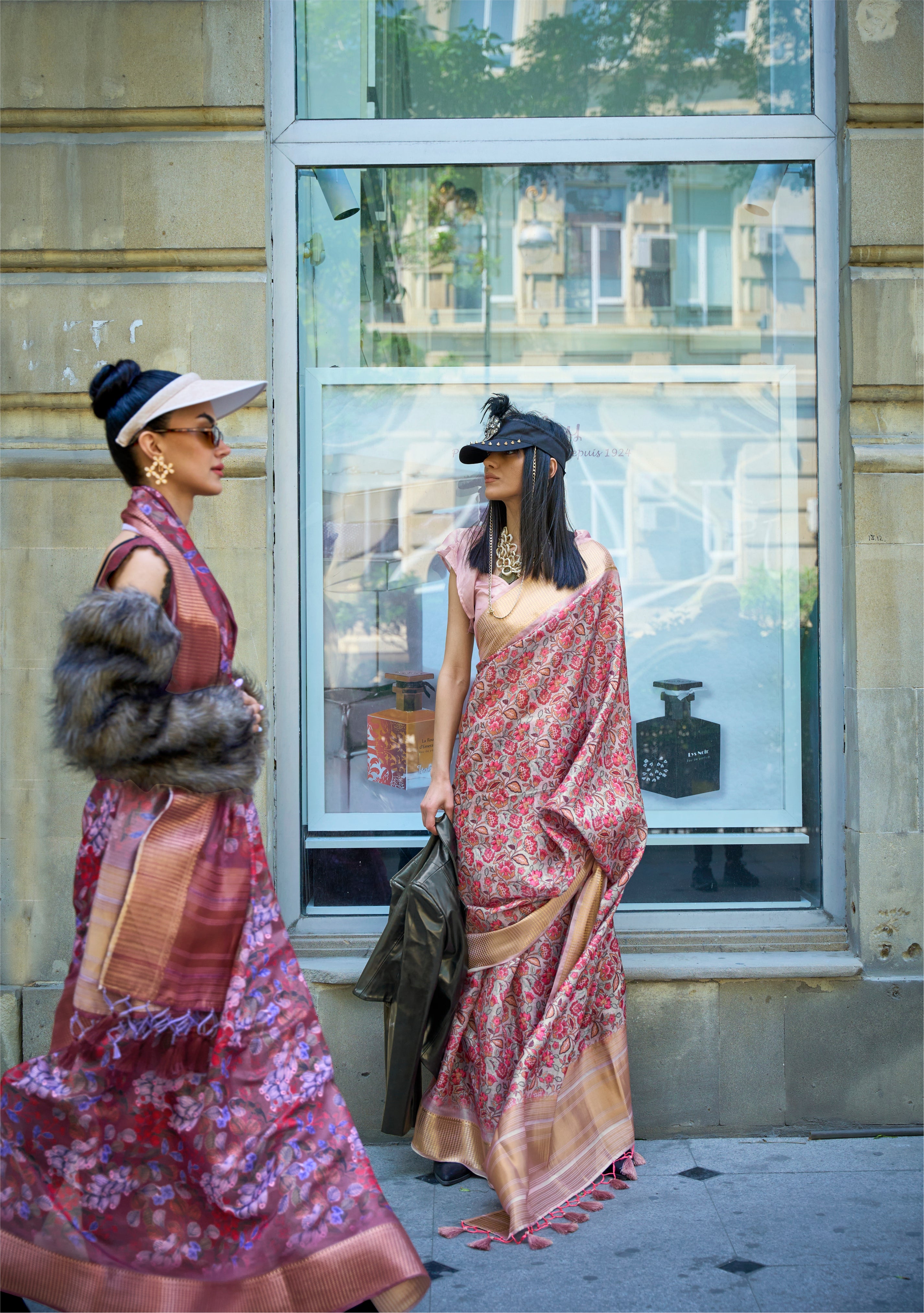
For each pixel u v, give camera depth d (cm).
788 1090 322
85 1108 206
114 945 200
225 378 322
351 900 345
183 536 219
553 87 349
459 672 301
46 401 322
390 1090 277
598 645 289
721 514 349
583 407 350
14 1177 207
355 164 339
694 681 349
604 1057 288
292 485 337
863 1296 228
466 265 348
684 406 349
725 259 347
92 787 320
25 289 322
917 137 324
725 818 347
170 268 324
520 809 280
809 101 343
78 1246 204
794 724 348
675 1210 268
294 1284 201
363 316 347
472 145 340
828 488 338
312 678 345
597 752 286
